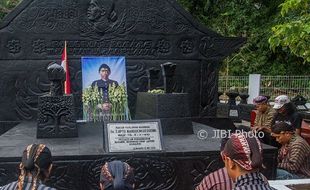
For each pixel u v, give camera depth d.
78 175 5.26
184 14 8.75
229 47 8.95
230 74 20.50
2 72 8.21
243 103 14.35
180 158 5.46
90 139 6.23
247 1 20.59
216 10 20.83
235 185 2.62
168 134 6.55
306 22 7.15
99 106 8.08
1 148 5.60
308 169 5.74
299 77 16.39
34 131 7.11
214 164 5.54
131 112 8.43
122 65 8.38
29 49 8.23
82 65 8.19
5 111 8.24
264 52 20.62
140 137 5.42
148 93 6.96
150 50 8.60
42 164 2.94
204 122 8.95
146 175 5.37
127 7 8.48
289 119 7.65
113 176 2.84
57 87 6.29
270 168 5.61
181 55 8.77
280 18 18.83
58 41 8.29
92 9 8.30
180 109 6.61
